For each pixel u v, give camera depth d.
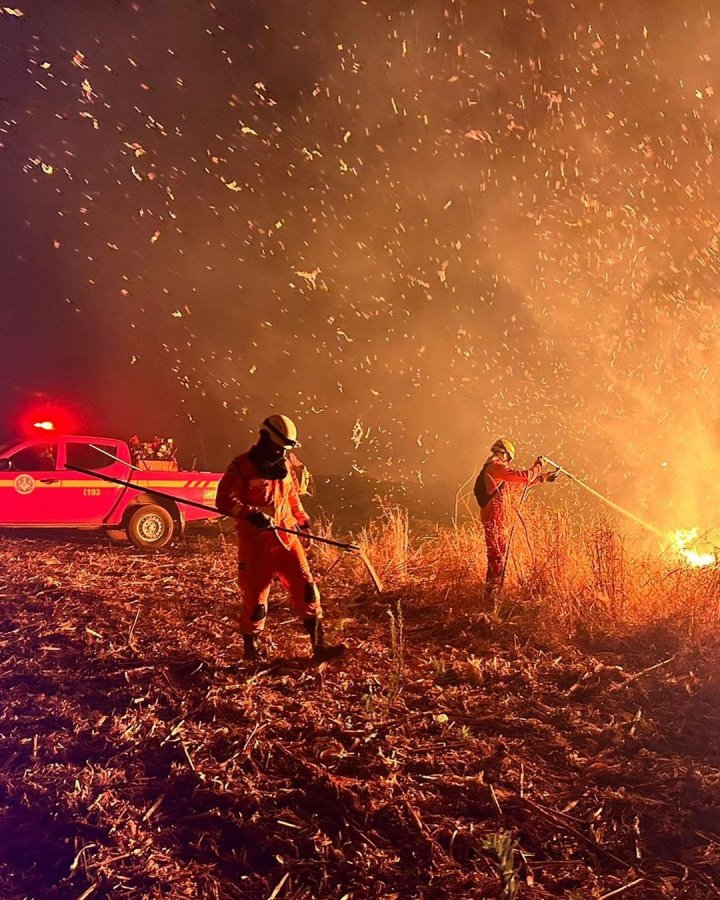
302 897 3.27
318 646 5.67
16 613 7.11
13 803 3.92
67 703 5.08
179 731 4.63
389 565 8.27
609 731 4.61
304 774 4.14
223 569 9.17
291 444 5.67
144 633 6.48
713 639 5.80
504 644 6.14
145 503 11.85
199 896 3.28
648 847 3.58
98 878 3.36
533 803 3.87
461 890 3.28
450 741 4.51
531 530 7.70
